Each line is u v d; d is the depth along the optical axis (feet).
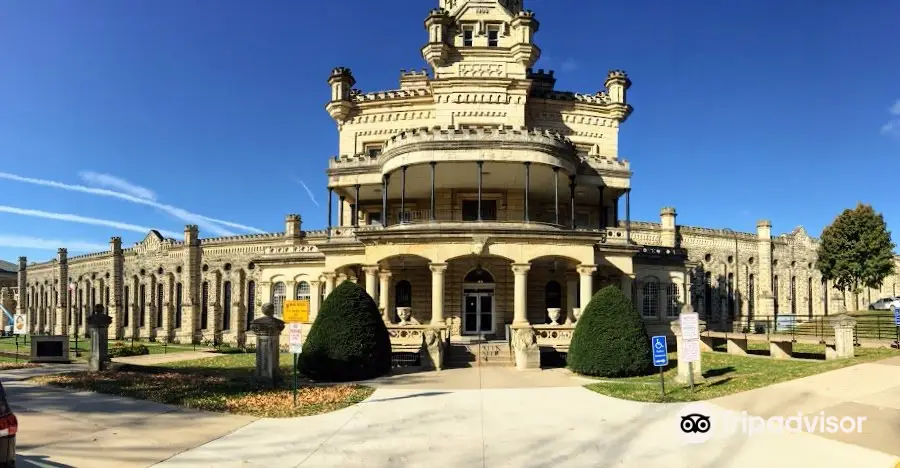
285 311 68.90
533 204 144.05
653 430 47.62
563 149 122.72
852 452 38.19
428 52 140.97
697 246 214.28
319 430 49.14
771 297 228.22
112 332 276.82
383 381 80.94
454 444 44.21
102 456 40.83
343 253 134.51
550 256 112.78
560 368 96.58
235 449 42.86
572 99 147.02
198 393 67.15
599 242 116.16
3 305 390.01
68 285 323.98
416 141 119.75
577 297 129.18
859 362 71.20
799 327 154.10
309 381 81.35
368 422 52.39
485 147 118.32
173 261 251.60
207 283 239.30
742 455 39.11
